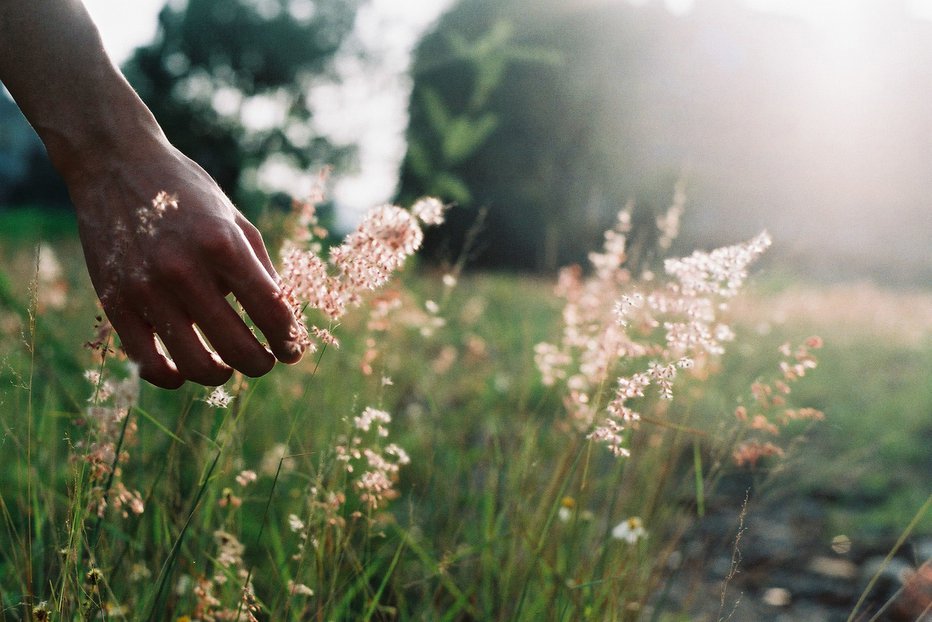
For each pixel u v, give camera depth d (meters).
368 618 1.54
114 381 1.30
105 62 1.04
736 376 3.07
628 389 1.31
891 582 2.59
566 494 1.93
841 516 3.10
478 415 2.96
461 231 13.11
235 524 1.81
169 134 24.25
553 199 15.67
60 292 2.79
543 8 14.54
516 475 1.90
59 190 34.28
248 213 2.97
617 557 1.69
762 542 2.86
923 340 7.50
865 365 6.27
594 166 15.09
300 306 1.09
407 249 1.19
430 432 2.67
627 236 2.11
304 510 1.84
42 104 1.03
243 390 1.59
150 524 1.78
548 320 5.73
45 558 1.58
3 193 33.66
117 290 0.98
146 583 1.55
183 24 29.58
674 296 1.45
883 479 3.52
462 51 3.16
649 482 2.02
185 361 1.00
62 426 2.16
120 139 1.01
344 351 2.42
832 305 8.47
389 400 2.96
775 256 3.66
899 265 21.70
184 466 1.95
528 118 16.22
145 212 0.93
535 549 1.58
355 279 1.15
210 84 29.70
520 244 18.12
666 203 10.26
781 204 16.67
